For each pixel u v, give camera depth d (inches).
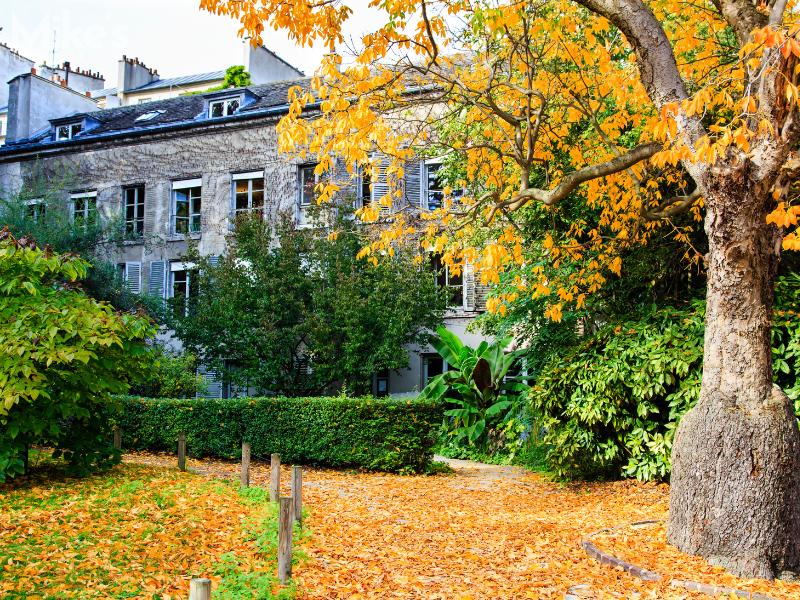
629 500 414.9
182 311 875.4
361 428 597.6
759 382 265.3
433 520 374.9
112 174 1103.6
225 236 875.4
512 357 751.7
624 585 244.1
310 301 828.6
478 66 430.6
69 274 418.3
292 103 338.6
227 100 1061.8
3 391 357.7
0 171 1175.0
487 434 733.9
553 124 439.5
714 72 404.5
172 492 380.5
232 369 853.8
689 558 265.6
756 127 260.5
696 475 269.9
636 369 450.9
